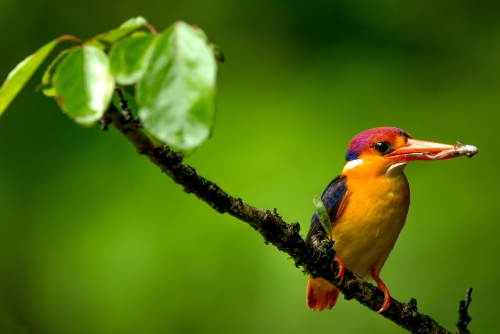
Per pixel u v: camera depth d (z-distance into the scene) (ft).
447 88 38.55
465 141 36.52
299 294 32.42
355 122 36.94
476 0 40.83
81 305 34.09
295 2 41.04
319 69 39.29
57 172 36.40
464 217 33.96
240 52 40.45
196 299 33.17
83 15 41.32
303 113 37.29
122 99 13.10
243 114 37.86
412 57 39.60
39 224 35.50
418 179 35.68
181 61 8.68
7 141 37.40
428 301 32.81
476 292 32.55
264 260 33.12
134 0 41.86
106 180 35.70
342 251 24.35
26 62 9.79
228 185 35.09
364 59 39.58
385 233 23.98
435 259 33.47
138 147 13.87
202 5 41.81
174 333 32.99
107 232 34.40
